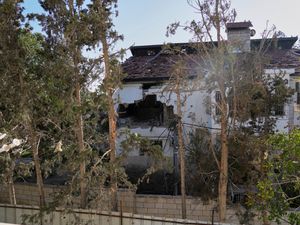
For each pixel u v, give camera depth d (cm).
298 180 1071
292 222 1113
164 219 1371
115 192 1530
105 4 1449
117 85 1470
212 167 1559
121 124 2225
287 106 1928
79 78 1454
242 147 1453
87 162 1464
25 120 1488
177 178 1844
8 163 1603
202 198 1577
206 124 1984
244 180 1506
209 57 1441
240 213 1480
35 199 1883
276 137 1136
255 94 1509
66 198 1449
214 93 1805
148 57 2483
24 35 1560
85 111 1442
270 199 1138
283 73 1659
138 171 2089
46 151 1739
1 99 1515
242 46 1527
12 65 1483
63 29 1480
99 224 1466
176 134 1859
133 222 1415
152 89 2169
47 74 1471
